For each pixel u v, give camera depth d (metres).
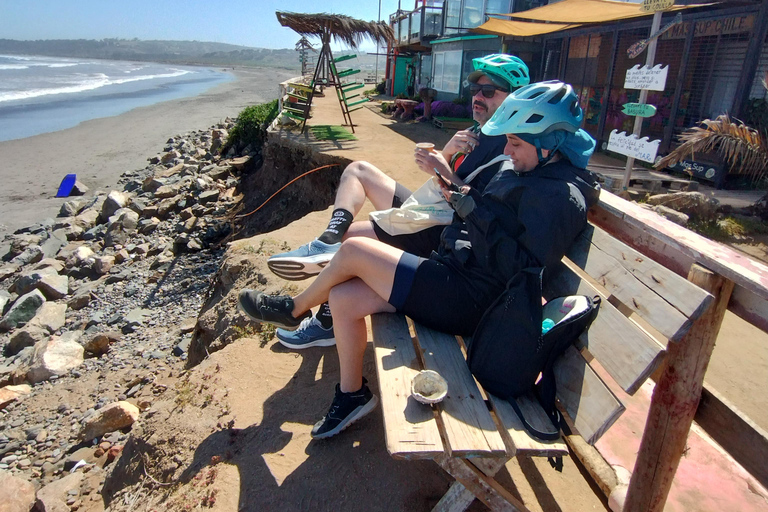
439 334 2.44
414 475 2.51
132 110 30.39
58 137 21.19
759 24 7.71
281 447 2.73
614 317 1.90
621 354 1.78
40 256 9.88
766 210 7.14
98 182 14.93
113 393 5.41
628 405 3.06
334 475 2.53
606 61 11.80
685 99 9.99
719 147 7.47
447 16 18.47
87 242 10.31
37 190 14.19
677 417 1.77
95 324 7.14
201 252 9.57
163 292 7.98
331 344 3.50
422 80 21.92
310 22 12.70
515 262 2.08
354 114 17.73
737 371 3.85
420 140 12.46
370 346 3.64
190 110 30.70
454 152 3.03
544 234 2.02
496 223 2.13
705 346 1.66
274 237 5.87
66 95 40.19
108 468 3.73
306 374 3.36
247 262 5.27
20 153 18.22
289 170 11.69
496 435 1.87
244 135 15.41
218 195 12.21
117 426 4.51
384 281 2.36
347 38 13.31
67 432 4.84
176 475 2.78
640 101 7.22
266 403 3.11
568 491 2.52
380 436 2.77
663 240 1.89
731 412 1.66
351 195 3.42
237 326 4.22
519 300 2.00
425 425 1.92
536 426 1.93
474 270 2.27
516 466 2.65
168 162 16.12
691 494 2.46
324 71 13.68
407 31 22.64
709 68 9.45
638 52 7.06
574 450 2.54
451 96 17.88
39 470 4.28
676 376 1.73
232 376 3.39
